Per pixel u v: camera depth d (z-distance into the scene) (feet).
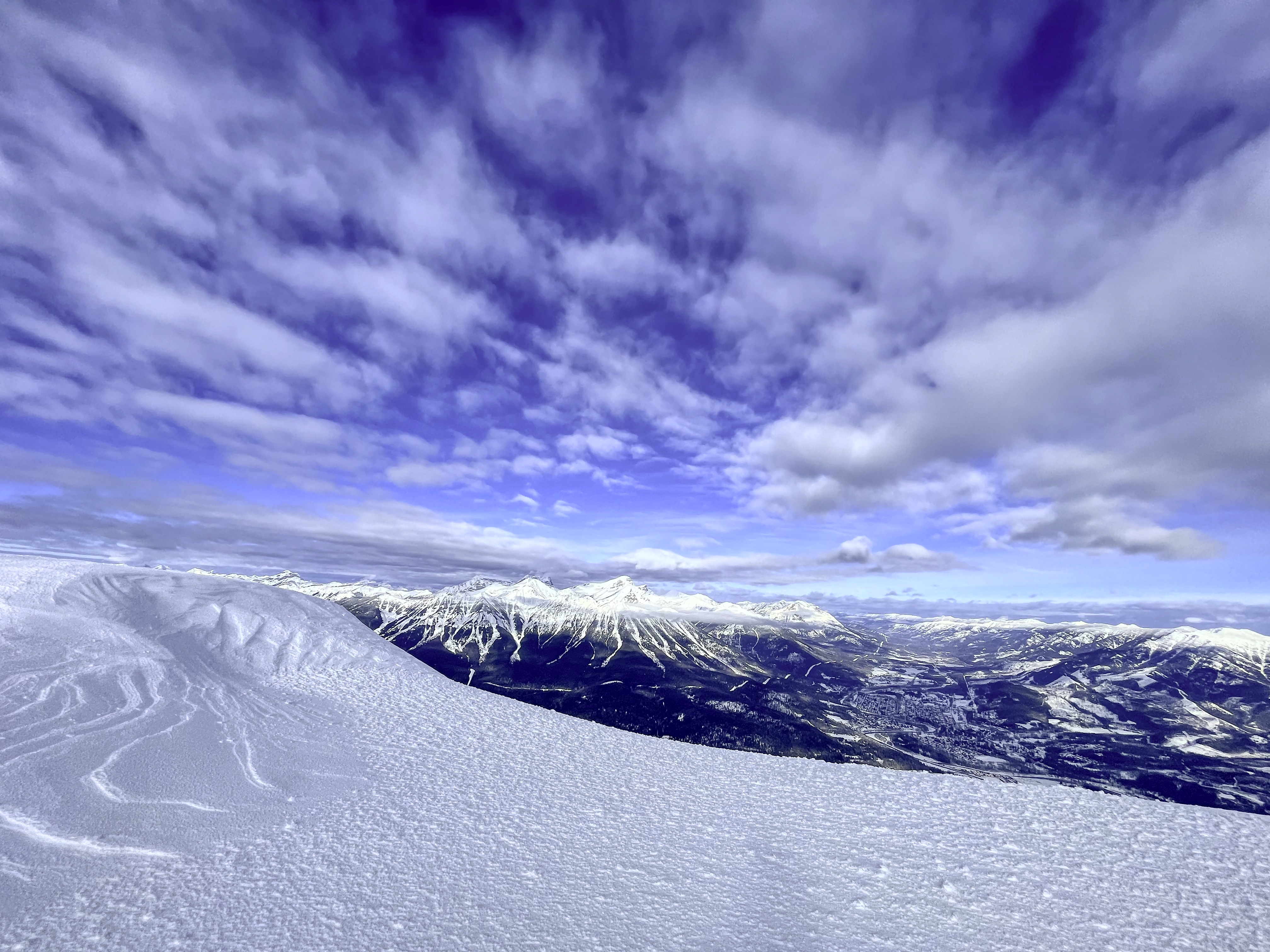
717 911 16.52
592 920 15.71
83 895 15.80
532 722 35.06
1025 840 21.11
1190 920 16.08
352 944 14.07
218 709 32.01
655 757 30.35
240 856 18.43
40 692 29.53
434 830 20.92
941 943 15.12
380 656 45.01
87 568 46.01
